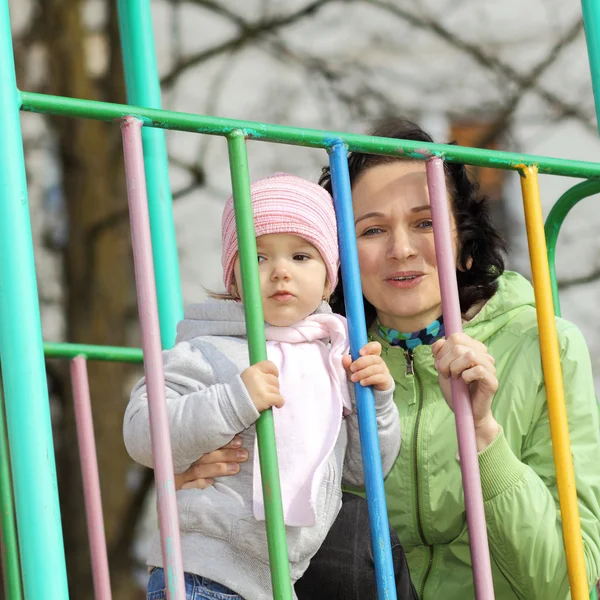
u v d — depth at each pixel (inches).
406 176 134.5
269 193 121.0
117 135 359.3
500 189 452.4
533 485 123.1
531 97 439.2
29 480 95.2
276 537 102.2
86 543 330.3
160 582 116.7
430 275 134.8
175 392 116.9
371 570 120.0
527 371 134.7
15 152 98.1
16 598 138.3
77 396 160.9
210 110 453.4
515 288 142.5
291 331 123.3
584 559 120.5
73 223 352.5
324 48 463.2
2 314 96.4
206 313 124.0
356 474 127.3
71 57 360.5
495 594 136.5
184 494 116.3
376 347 113.5
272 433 106.1
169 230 164.7
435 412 136.6
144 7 172.6
